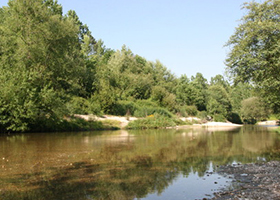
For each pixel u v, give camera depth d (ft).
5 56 73.15
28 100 68.08
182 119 167.22
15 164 29.89
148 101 165.89
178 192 20.29
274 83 51.06
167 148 45.88
